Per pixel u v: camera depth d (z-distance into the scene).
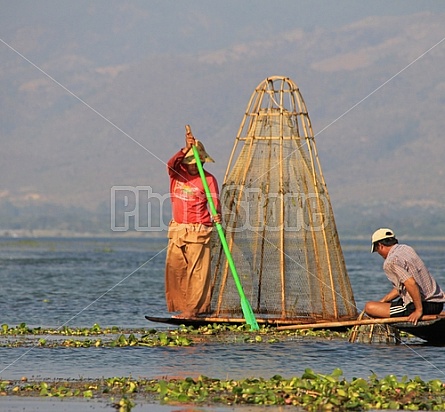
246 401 35.91
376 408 35.22
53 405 35.19
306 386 37.53
